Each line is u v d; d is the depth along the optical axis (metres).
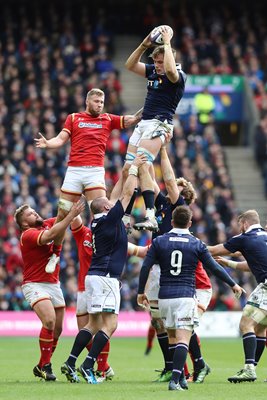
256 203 90.62
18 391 29.84
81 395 28.67
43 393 29.23
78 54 95.81
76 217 35.47
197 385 32.31
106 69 97.31
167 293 31.06
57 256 34.59
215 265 31.33
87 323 35.91
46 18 102.19
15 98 88.75
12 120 85.25
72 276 68.81
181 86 33.03
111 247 32.97
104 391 29.86
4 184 76.81
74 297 68.25
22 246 34.50
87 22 101.94
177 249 31.19
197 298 35.25
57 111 88.50
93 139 35.16
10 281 69.00
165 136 32.97
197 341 34.34
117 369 42.53
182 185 35.47
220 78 96.75
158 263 31.97
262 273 34.25
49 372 34.31
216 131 95.31
